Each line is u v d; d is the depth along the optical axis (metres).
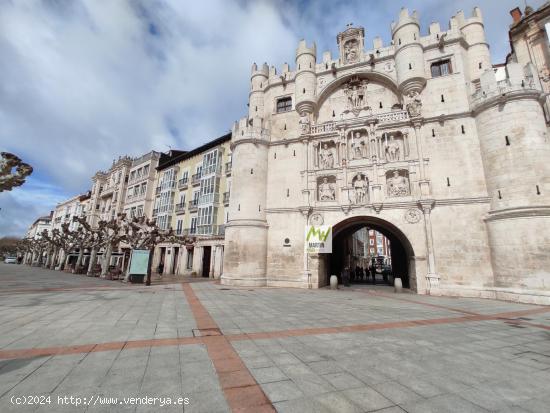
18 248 75.56
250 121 30.44
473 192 19.56
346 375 5.00
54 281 22.22
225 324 8.77
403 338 7.58
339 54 27.58
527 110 17.69
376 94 25.98
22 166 5.28
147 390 4.22
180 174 42.38
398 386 4.62
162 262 41.22
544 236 15.73
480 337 7.91
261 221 25.64
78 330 7.51
